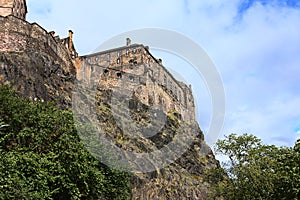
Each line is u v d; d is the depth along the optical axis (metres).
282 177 25.80
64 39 62.78
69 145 23.23
